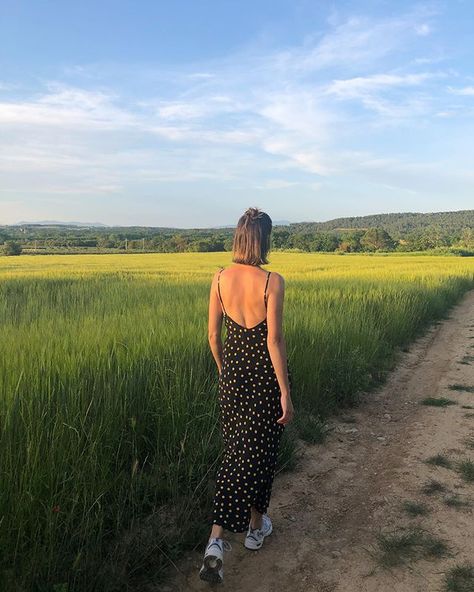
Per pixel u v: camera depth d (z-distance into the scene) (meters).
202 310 7.90
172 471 3.70
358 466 4.59
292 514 3.69
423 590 2.79
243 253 2.90
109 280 18.77
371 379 7.61
